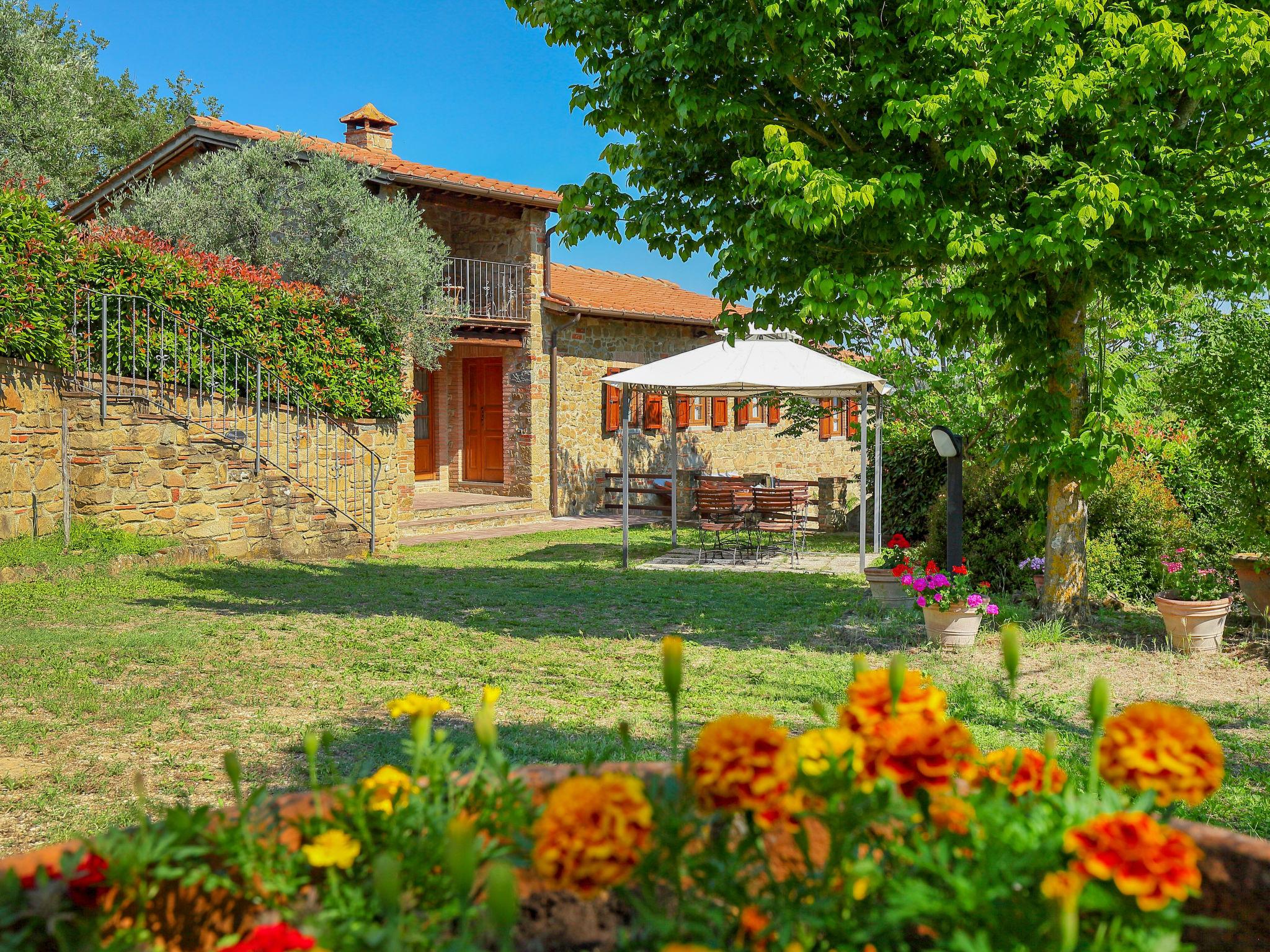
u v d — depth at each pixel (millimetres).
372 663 6961
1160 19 6887
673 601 10180
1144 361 11172
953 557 7938
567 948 1467
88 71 25609
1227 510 10195
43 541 9656
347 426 13617
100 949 1170
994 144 6402
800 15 6500
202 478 11383
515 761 4602
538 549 14727
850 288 6789
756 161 6555
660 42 7012
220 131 15789
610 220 8117
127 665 6520
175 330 10906
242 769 4605
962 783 1558
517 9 7797
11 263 9070
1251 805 4332
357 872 1358
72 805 4109
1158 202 6473
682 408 22047
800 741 1447
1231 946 1427
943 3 6203
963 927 1155
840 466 27062
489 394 20109
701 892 1357
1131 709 1360
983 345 11969
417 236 15297
